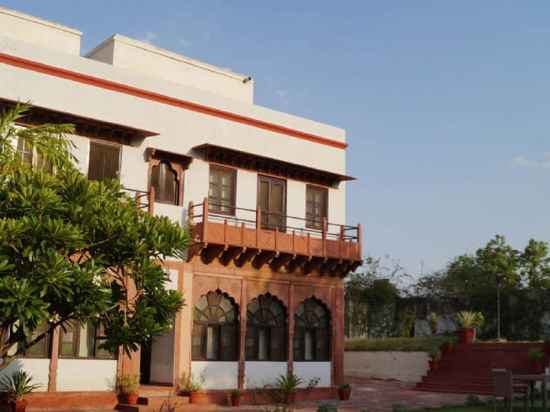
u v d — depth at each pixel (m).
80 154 19.14
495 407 17.42
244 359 21.55
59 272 10.62
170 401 18.88
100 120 19.14
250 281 21.97
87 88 19.69
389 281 36.84
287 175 23.61
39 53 18.95
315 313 23.69
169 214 20.58
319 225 24.38
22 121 18.22
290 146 24.06
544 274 36.69
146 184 20.28
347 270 24.27
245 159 22.36
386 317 36.41
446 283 36.84
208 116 22.08
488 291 34.91
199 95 21.97
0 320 11.05
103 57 23.42
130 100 20.45
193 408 19.03
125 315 12.40
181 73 24.34
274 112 23.84
